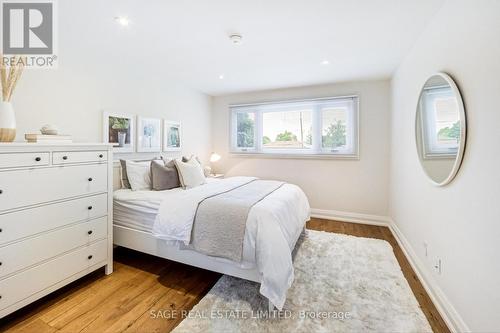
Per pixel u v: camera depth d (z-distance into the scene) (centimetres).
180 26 198
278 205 194
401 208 276
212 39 222
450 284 153
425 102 195
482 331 120
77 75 228
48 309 160
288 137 406
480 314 122
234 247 166
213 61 278
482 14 122
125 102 279
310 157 389
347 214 371
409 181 245
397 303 167
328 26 199
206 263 186
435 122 175
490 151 116
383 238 293
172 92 352
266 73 321
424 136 197
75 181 178
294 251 252
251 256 163
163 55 258
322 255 242
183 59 271
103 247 201
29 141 169
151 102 315
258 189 250
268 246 158
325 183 383
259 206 179
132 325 146
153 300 171
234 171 448
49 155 161
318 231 318
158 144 327
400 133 282
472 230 130
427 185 196
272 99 413
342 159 371
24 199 148
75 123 228
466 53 138
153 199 214
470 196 132
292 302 168
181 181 272
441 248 167
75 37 215
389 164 344
